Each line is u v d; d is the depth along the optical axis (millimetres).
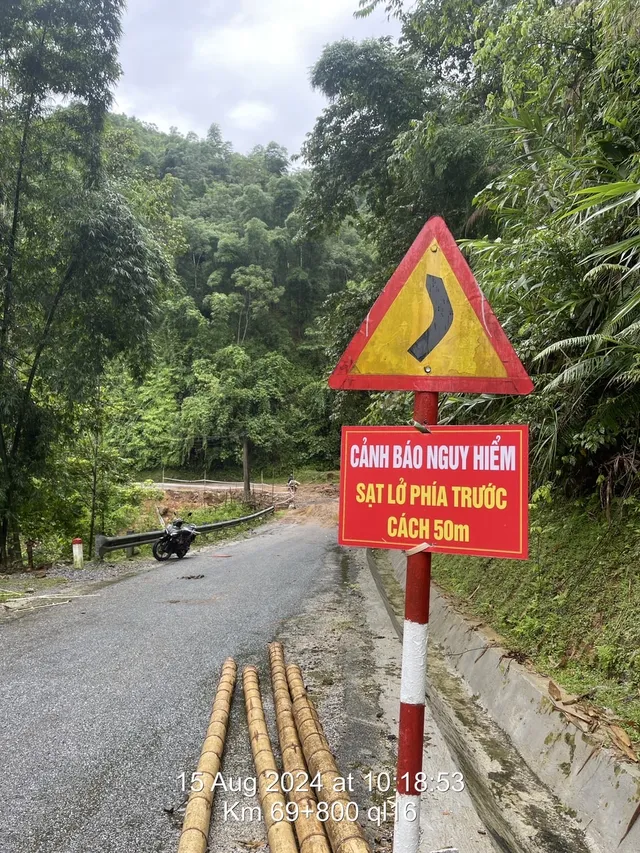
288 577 9109
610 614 3367
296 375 45438
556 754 2799
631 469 3916
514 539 1558
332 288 52812
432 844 2291
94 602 7062
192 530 12000
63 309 10484
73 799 2654
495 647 3982
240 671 4461
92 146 10102
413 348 1800
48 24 9375
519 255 4129
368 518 1768
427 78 11891
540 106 4980
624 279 3551
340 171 13414
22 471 10242
